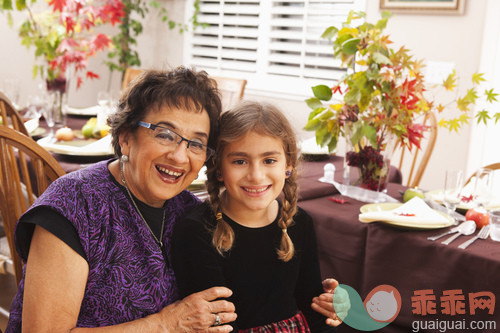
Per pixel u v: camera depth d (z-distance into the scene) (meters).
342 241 1.75
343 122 1.93
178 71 1.11
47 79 2.81
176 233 1.20
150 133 1.07
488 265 1.41
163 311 1.10
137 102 1.08
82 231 1.03
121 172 1.13
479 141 3.22
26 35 2.77
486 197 1.89
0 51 4.29
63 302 1.00
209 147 1.15
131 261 1.09
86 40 2.96
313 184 2.06
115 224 1.08
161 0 4.91
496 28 3.08
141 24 5.00
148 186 1.09
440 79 3.31
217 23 4.53
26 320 0.99
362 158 1.95
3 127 1.46
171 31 4.88
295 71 4.12
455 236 1.60
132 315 1.10
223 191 1.28
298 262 1.31
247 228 1.25
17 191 1.79
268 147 1.17
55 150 2.20
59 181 1.08
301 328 1.28
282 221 1.26
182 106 1.07
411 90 1.84
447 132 3.34
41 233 1.00
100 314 1.08
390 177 2.42
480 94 3.17
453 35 3.25
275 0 4.13
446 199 1.79
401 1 3.44
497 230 1.58
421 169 2.67
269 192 1.20
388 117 1.86
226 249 1.20
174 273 1.18
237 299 1.24
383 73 1.81
